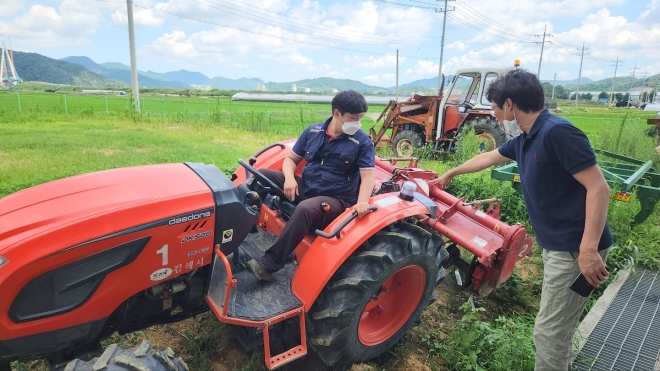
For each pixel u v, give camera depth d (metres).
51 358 2.31
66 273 2.10
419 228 3.05
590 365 3.04
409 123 11.91
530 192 2.49
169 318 2.72
